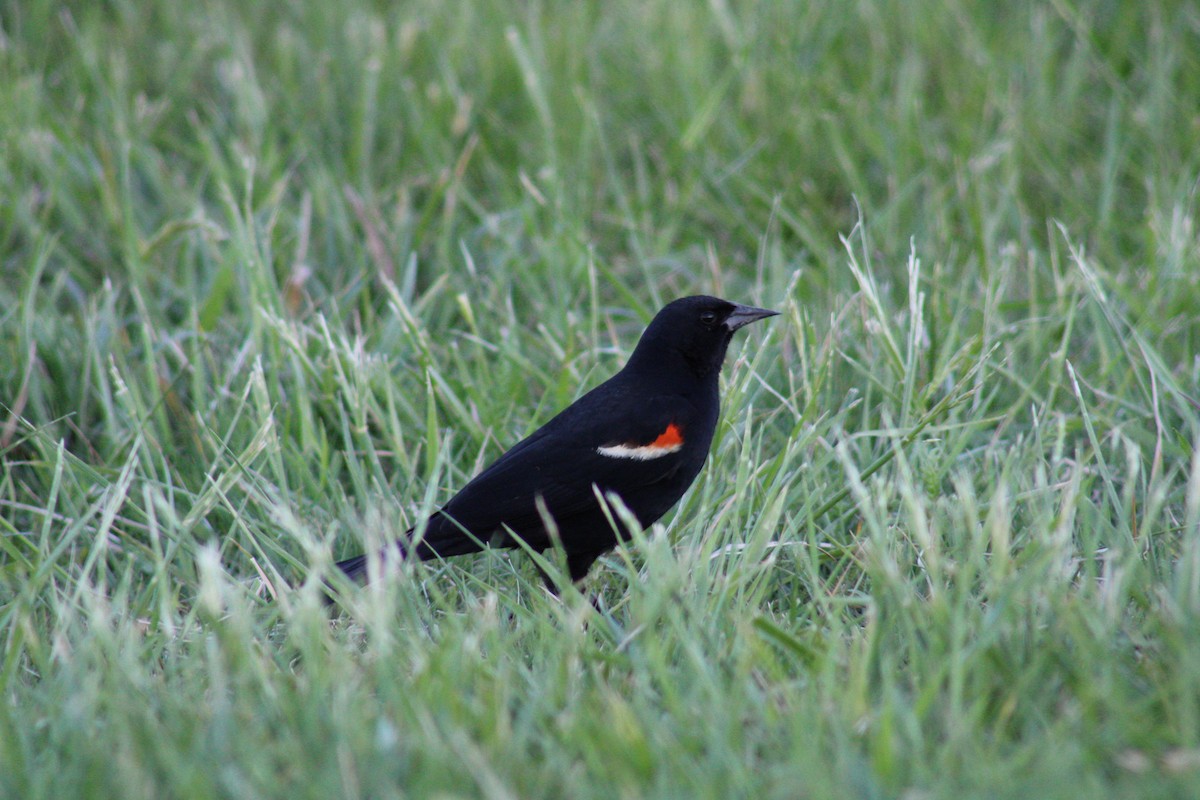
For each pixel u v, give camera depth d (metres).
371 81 14.84
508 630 7.75
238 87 14.85
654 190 14.33
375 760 5.46
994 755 5.47
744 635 6.39
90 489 9.40
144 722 5.80
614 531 8.04
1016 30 15.86
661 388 8.78
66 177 13.49
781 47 15.50
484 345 10.84
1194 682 5.76
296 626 6.73
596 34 16.67
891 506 8.76
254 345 10.53
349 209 13.45
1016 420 10.18
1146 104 14.30
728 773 5.40
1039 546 7.00
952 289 11.13
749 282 12.85
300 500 9.06
